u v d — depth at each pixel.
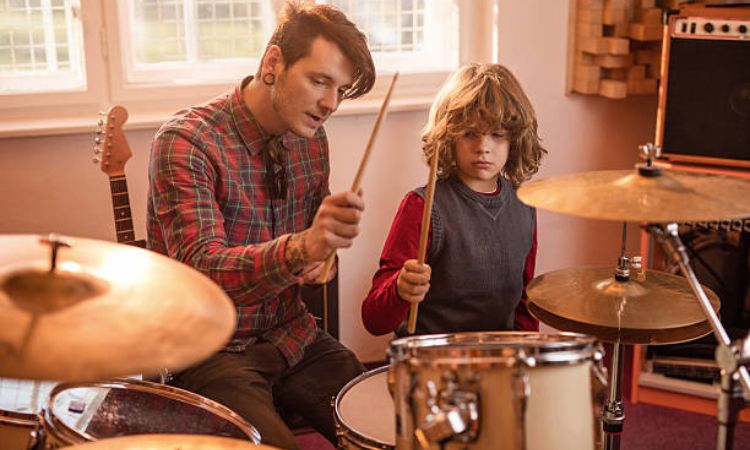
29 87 2.49
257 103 1.84
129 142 2.51
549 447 1.28
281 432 1.71
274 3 2.64
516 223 1.99
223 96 1.89
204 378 1.81
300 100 1.76
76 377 0.98
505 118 1.88
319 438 2.43
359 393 1.72
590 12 2.70
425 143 1.98
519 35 2.74
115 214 2.22
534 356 1.26
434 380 1.26
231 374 1.81
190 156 1.77
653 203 1.31
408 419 1.30
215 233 1.73
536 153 2.00
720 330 1.40
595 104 2.87
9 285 1.11
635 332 1.77
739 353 1.36
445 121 1.90
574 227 2.97
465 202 1.94
